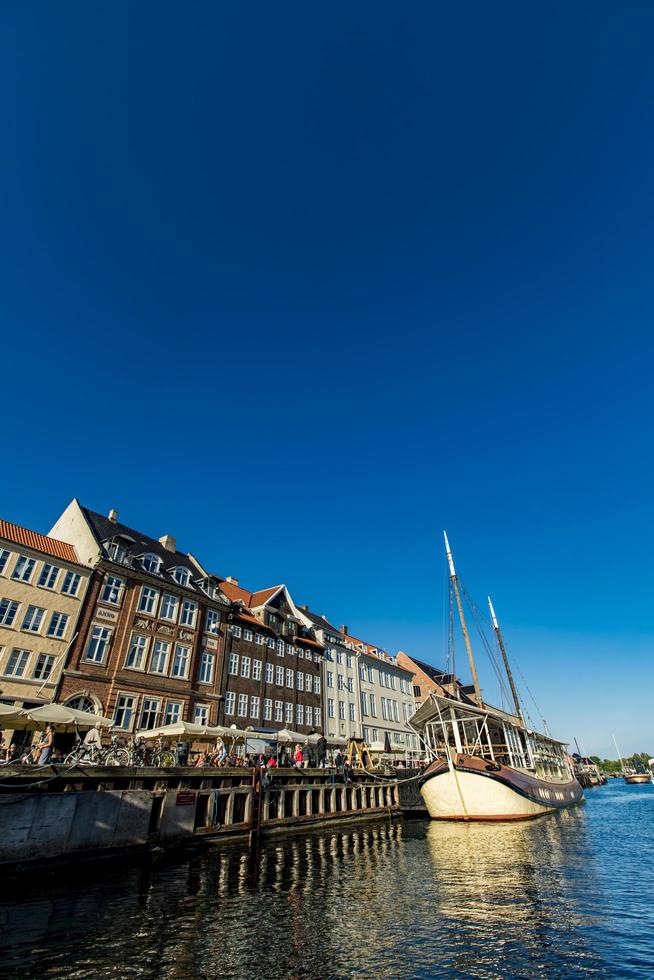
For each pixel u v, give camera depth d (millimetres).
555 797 37500
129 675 30500
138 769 18000
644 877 14742
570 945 9422
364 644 61656
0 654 25422
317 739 34156
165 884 14000
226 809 21391
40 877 14039
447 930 10320
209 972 8414
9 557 27219
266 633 43031
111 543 32625
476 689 39656
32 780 14805
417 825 28984
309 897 12836
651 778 103188
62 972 8250
